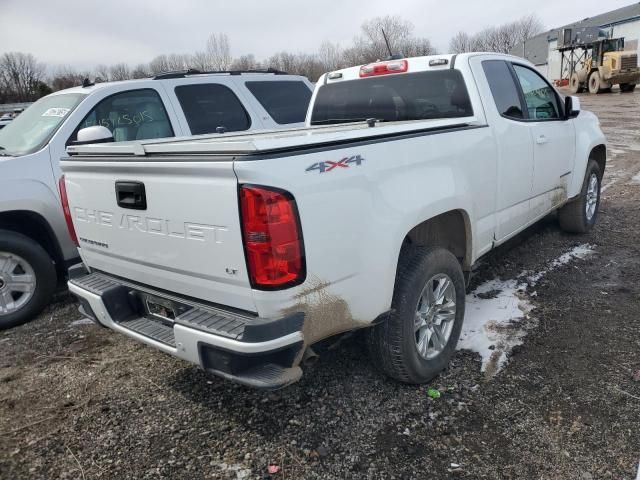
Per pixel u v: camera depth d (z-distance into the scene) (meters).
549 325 4.01
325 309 2.62
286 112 6.54
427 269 3.16
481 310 4.31
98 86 5.33
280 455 2.83
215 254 2.53
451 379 3.42
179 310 2.89
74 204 3.33
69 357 4.00
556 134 5.03
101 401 3.41
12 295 4.65
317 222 2.50
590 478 2.55
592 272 5.00
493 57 4.43
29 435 3.11
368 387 3.37
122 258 3.12
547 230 6.37
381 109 4.61
